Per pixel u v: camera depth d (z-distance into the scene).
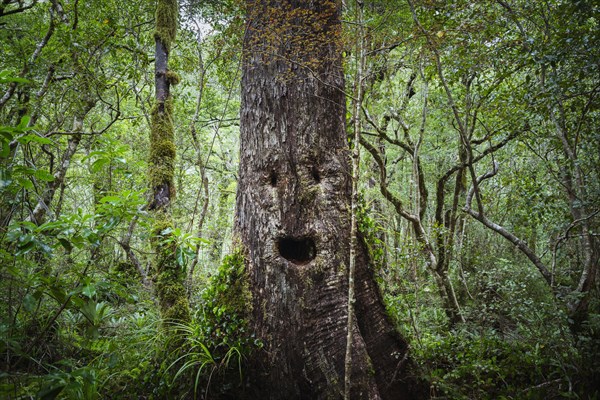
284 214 3.80
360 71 3.94
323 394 3.47
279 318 3.63
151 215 4.64
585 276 4.59
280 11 4.03
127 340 4.29
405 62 6.20
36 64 4.79
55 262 3.91
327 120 4.01
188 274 5.63
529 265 7.20
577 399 3.77
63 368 3.77
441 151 9.28
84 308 3.00
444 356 4.65
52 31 4.75
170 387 3.70
